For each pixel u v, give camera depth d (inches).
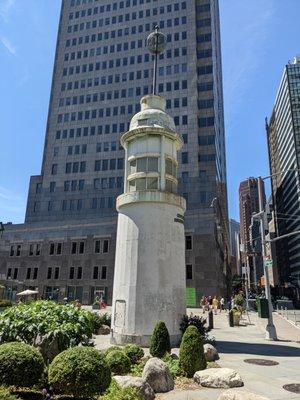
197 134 2898.6
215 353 522.9
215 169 2805.1
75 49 3609.7
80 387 281.4
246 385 383.2
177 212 733.3
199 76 3129.9
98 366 292.2
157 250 675.4
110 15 3617.1
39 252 2635.3
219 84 4160.9
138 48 3390.7
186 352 411.8
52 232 2659.9
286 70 5000.0
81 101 3383.4
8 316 404.5
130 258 682.8
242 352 604.1
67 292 2469.2
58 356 300.0
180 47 3228.3
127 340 629.9
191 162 2824.8
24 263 2650.1
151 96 849.5
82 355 295.9
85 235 2556.6
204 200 2687.0
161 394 343.0
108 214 2910.9
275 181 6215.6
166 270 670.5
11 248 2726.4
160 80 3176.7
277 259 6063.0
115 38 3511.3
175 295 666.2
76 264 2512.3
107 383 296.4
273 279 5777.6
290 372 452.1
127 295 661.3
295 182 4490.7
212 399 325.7
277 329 1005.2
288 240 5068.9
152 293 647.1
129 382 322.3
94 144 3189.0
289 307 2379.4
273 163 6456.7
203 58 3181.6
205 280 2225.6
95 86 3395.7
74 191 3085.6
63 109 3405.5
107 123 3225.9
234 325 1080.2
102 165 3100.4
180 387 365.7
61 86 3506.4
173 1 3422.7
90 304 2385.6
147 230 686.5
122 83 3321.9
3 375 288.5
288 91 4869.6
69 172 3164.4
